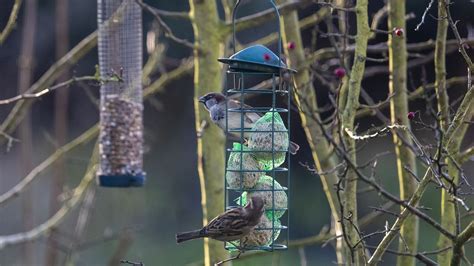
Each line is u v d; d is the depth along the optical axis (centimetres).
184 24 2469
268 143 934
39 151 2784
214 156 1145
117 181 1241
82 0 2628
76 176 2294
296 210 2555
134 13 1280
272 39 1399
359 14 955
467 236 689
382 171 2341
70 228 2139
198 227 2583
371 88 2320
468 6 1670
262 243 920
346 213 943
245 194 953
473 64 816
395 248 2102
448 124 920
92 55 2595
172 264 2373
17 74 2705
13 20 1230
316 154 1130
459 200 686
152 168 2695
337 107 764
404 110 1053
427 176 816
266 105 2131
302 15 2083
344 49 1050
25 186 1354
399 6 1060
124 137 1248
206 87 1160
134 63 1277
